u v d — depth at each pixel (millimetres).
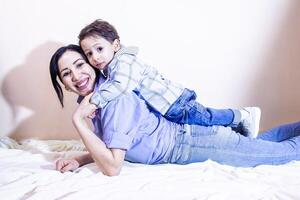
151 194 959
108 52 1179
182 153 1190
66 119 1732
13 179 1076
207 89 1771
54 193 940
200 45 1720
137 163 1217
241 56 1754
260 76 1789
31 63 1656
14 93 1683
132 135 1093
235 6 1697
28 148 1520
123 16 1649
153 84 1227
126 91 1114
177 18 1681
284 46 1767
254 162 1206
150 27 1675
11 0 1583
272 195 964
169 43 1702
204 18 1694
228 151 1191
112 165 1049
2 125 1711
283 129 1445
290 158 1233
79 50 1184
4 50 1629
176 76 1741
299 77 1814
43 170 1137
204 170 1136
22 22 1610
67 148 1529
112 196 939
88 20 1636
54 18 1621
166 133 1190
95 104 1074
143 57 1702
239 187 1007
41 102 1704
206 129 1208
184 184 1024
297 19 1740
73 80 1156
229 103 1802
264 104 1825
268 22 1729
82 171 1116
